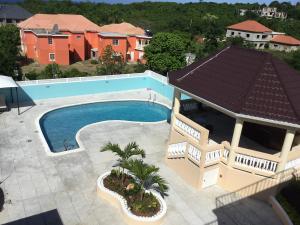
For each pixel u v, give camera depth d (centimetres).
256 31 9931
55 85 3044
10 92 2817
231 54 1889
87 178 1725
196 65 1931
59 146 2227
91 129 2391
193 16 11844
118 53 5703
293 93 1563
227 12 13875
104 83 3350
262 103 1488
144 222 1362
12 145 2041
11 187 1594
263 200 1638
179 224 1423
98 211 1469
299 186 1596
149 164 1911
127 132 2391
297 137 1792
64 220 1397
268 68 1642
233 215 1516
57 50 5559
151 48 4797
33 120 2500
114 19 10369
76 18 6619
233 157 1623
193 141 1673
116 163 1897
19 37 6344
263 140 1914
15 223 1356
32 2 12388
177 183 1734
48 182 1661
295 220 1416
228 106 1517
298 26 11700
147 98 3356
